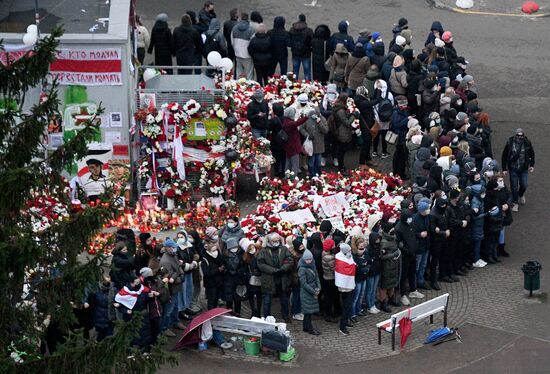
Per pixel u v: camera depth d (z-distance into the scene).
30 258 40.62
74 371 40.91
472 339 54.28
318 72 75.00
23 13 64.88
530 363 52.56
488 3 92.94
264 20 86.75
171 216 61.94
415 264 57.31
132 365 42.31
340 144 67.38
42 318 43.78
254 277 53.75
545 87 81.12
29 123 42.66
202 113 62.81
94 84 62.28
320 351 52.94
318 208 60.72
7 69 42.16
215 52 67.75
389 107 68.50
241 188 66.38
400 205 58.66
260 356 52.38
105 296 49.84
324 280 54.25
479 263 61.22
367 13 89.31
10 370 40.53
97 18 64.38
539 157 72.50
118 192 61.50
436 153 63.88
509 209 61.25
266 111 65.38
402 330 53.12
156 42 74.19
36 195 49.97
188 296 53.75
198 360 51.78
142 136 63.09
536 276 57.44
